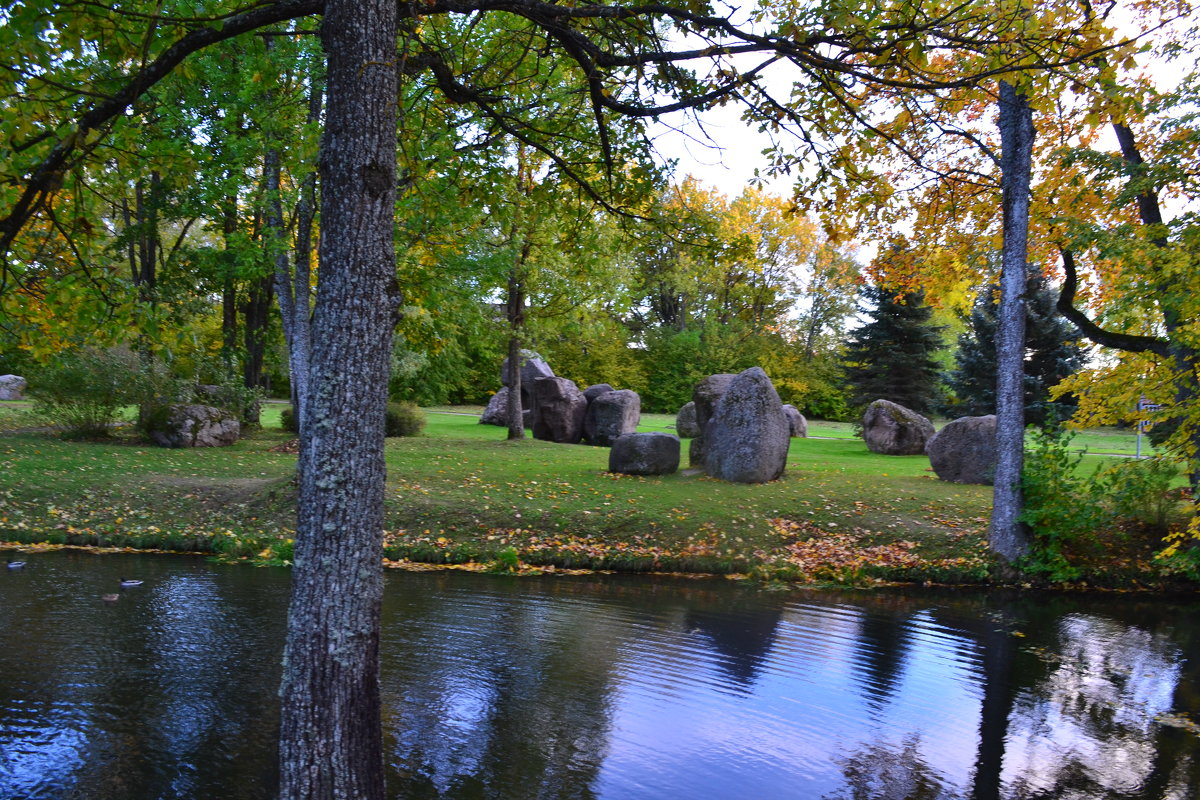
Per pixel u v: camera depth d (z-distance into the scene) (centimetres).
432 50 554
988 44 491
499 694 758
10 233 432
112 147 453
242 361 2756
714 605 1116
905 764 649
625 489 1634
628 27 541
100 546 1323
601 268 2325
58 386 2014
